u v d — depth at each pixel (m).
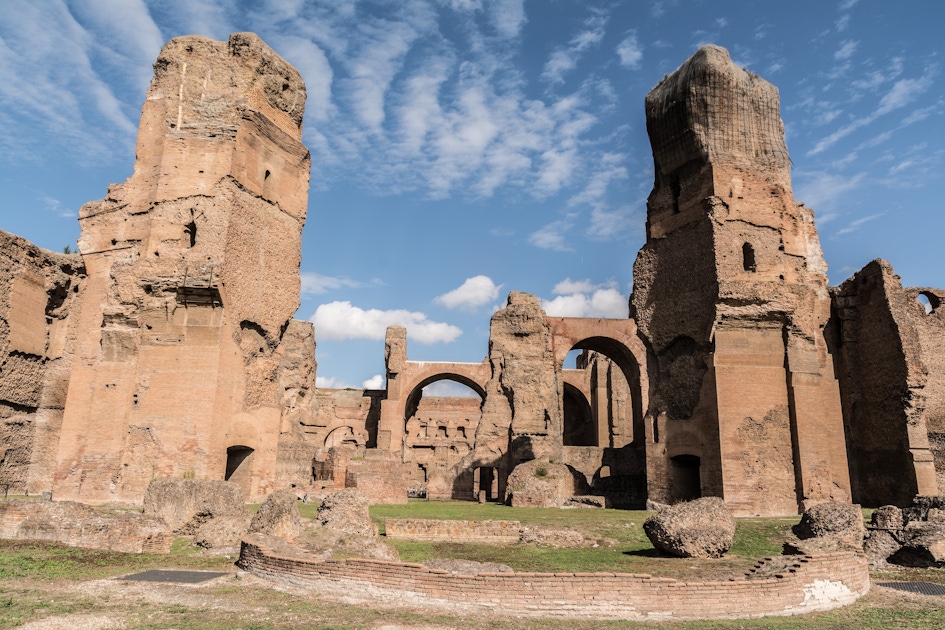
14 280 26.91
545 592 10.18
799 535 18.36
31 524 15.54
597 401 52.38
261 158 28.34
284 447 30.44
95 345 26.47
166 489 18.27
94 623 8.79
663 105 30.41
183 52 27.84
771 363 27.02
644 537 18.44
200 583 11.65
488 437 41.75
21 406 27.34
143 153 27.33
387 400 50.94
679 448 27.94
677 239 29.77
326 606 10.12
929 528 16.53
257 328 27.53
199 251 25.42
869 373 31.08
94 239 27.55
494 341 43.03
